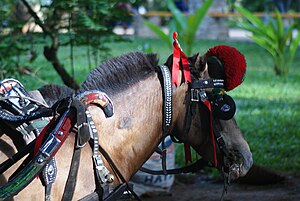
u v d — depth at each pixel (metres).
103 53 10.13
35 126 3.41
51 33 7.61
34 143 3.30
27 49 7.77
